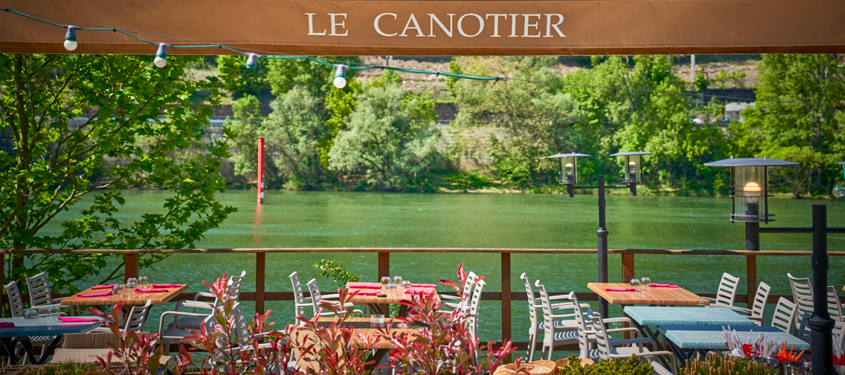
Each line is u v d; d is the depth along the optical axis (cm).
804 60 5900
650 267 1967
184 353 240
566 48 402
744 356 337
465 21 402
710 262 2066
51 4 391
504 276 561
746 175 564
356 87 6781
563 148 6462
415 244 3003
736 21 394
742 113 6153
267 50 402
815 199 5622
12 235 703
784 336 400
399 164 6444
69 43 372
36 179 683
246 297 561
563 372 303
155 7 395
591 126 6506
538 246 2978
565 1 400
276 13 400
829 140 5869
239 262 1991
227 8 397
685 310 462
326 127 6712
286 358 244
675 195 6175
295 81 6794
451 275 1836
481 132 6556
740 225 3688
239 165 6506
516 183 6500
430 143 6444
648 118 6356
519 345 547
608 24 400
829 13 389
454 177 6550
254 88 7062
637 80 6469
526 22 401
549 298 498
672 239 3133
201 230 794
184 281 1659
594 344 495
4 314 623
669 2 396
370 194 6197
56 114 716
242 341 325
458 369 243
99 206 761
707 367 299
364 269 1927
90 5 393
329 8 400
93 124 692
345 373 246
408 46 404
